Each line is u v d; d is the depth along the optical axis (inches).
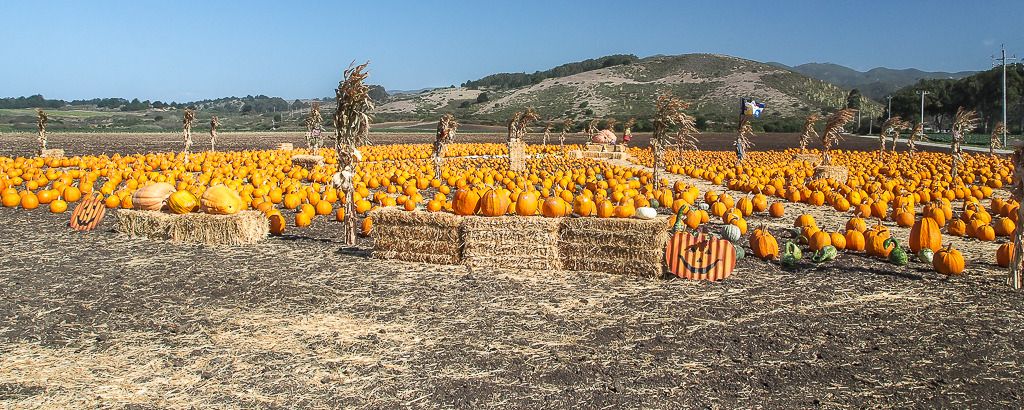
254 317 272.8
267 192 629.6
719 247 333.7
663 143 739.4
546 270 346.9
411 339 249.4
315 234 462.9
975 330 262.4
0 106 7598.4
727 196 569.3
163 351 235.5
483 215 363.6
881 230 396.5
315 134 1229.7
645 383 212.8
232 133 3503.9
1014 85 3651.6
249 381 212.1
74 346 239.5
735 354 236.7
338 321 268.8
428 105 7485.2
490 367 224.4
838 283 330.6
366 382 212.4
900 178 845.8
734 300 299.9
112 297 298.4
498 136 2977.4
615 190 653.3
